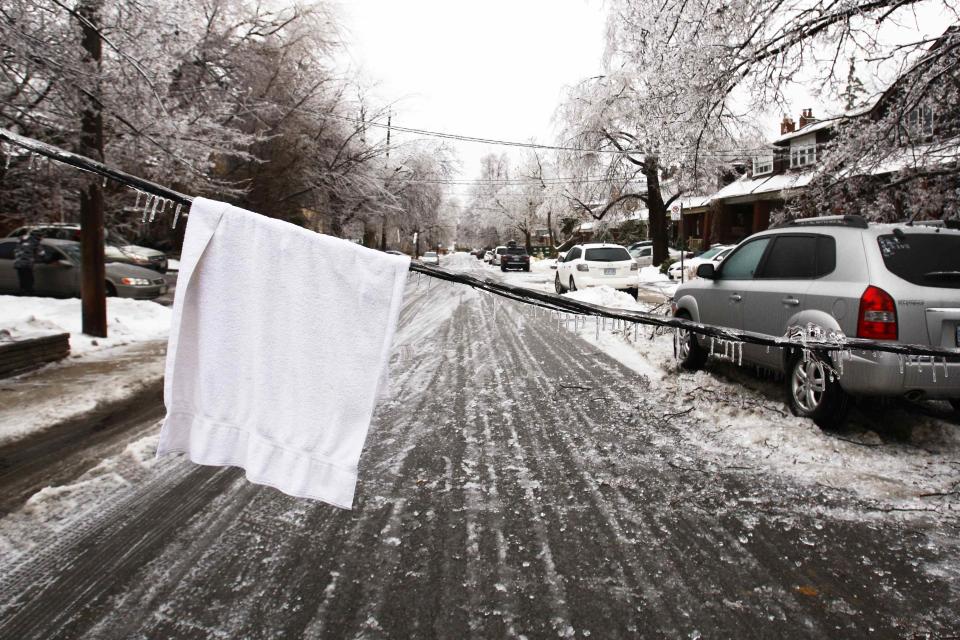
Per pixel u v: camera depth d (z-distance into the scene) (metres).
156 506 3.42
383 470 3.97
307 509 3.38
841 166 8.92
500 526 3.18
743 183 33.03
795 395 4.89
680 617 2.38
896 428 4.66
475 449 4.37
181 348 1.97
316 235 1.86
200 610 2.44
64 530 3.13
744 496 3.52
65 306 11.64
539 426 4.91
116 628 2.32
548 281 25.88
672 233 45.12
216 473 3.92
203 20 13.52
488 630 2.31
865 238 4.48
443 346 8.95
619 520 3.24
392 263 1.81
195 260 1.90
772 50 7.24
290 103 20.09
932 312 4.03
